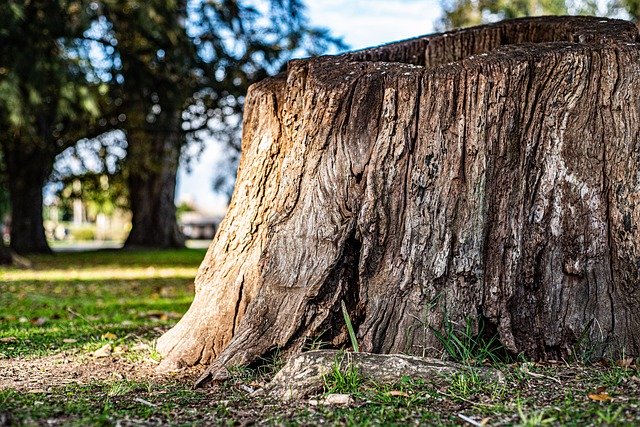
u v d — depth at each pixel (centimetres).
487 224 505
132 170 2895
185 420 384
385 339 494
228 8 1997
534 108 515
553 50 518
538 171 515
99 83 2002
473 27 689
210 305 561
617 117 511
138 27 1952
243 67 2033
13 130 2252
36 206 2855
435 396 407
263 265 512
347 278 504
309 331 493
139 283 1500
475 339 498
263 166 561
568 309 509
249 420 380
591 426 345
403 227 505
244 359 489
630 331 502
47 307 1027
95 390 470
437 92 505
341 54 624
